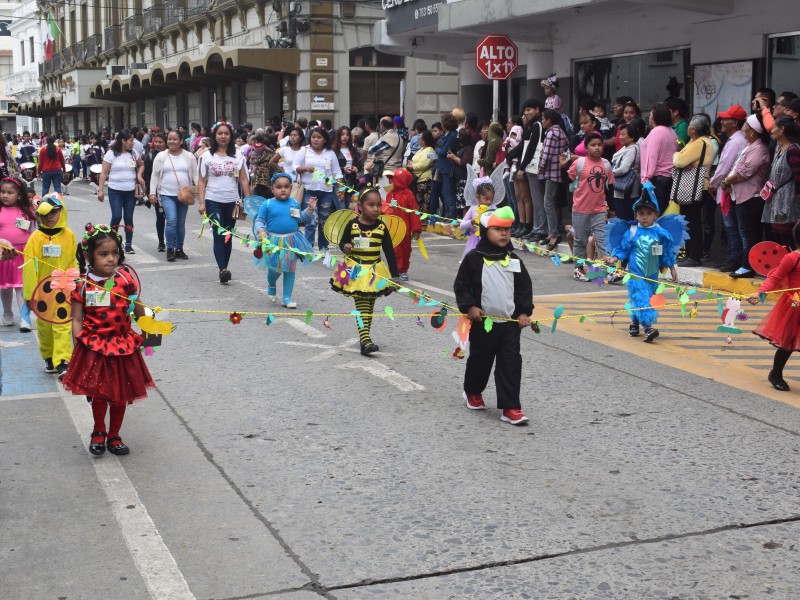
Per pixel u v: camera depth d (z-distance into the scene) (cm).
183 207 1420
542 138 1449
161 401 719
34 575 447
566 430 653
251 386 757
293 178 1449
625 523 503
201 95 3825
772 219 1091
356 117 2928
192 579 442
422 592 431
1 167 1262
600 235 1275
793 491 546
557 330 966
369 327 894
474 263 667
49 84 6556
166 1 4162
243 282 1235
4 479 566
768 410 700
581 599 426
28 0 7056
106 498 537
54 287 590
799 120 1088
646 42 1625
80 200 2656
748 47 1416
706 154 1212
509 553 469
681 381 778
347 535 489
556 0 1524
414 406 707
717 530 496
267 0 3067
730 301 747
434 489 548
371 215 866
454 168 1725
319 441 629
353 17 2867
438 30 1842
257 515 513
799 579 445
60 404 717
